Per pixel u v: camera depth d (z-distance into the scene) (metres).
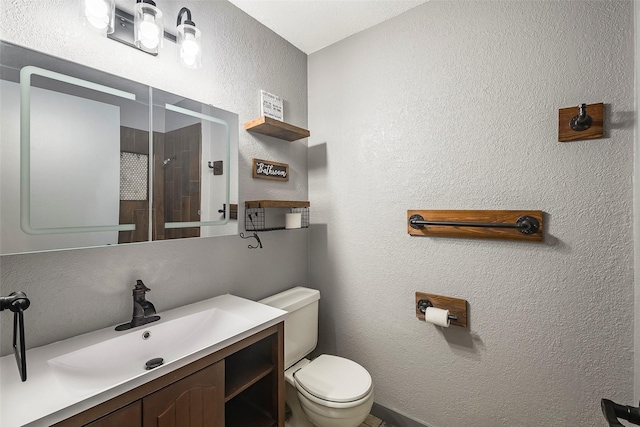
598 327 1.15
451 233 1.47
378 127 1.72
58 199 0.91
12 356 0.90
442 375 1.53
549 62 1.23
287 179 1.87
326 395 1.29
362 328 1.80
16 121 0.84
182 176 1.24
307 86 2.05
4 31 0.89
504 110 1.34
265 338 1.33
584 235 1.17
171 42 1.31
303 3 1.56
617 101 1.10
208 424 0.98
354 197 1.83
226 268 1.54
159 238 1.15
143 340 1.08
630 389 1.09
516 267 1.32
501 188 1.35
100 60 1.09
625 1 1.08
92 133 0.99
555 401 1.24
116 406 0.76
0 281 0.89
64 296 1.01
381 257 1.72
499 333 1.37
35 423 0.63
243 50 1.62
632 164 1.08
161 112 1.17
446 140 1.49
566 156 1.20
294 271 1.94
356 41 1.82
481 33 1.39
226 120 1.41
